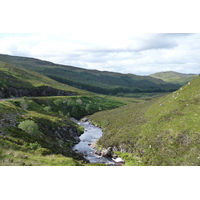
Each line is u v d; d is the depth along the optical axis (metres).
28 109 83.06
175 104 59.19
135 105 116.06
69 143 61.12
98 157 51.03
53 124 65.69
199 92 57.97
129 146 50.72
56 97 143.00
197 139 39.75
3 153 20.98
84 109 142.12
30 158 22.69
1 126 37.44
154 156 41.62
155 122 55.09
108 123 92.25
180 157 37.72
